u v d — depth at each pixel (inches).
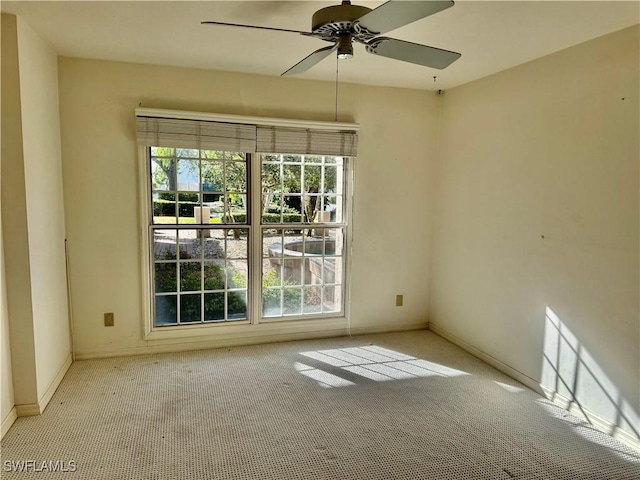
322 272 154.5
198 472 81.0
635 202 90.0
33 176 98.7
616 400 95.0
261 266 145.9
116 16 90.2
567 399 107.1
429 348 147.3
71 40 106.0
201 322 142.4
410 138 155.6
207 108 132.8
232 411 103.3
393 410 105.7
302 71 92.4
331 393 113.7
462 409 106.8
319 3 82.8
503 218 127.3
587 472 83.8
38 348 100.0
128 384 115.8
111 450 87.0
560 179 107.7
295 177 147.3
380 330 161.6
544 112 112.0
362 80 141.9
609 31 93.8
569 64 104.7
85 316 129.5
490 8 83.0
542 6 82.1
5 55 90.0
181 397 109.5
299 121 139.2
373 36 71.6
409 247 161.2
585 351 102.0
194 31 99.0
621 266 93.3
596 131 98.0
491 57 113.3
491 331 133.6
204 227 139.3
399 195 157.2
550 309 111.7
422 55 79.8
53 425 95.3
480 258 137.7
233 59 120.3
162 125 126.0
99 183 126.3
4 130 91.1
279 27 95.7
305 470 82.4
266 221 145.6
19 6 85.4
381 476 81.3
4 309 92.8
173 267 138.0
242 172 141.1
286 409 104.9
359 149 149.9
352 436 94.1
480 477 81.7
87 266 127.9
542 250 113.8
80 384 115.1
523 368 121.3
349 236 153.0
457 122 147.8
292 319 151.4
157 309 138.1
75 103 122.0
